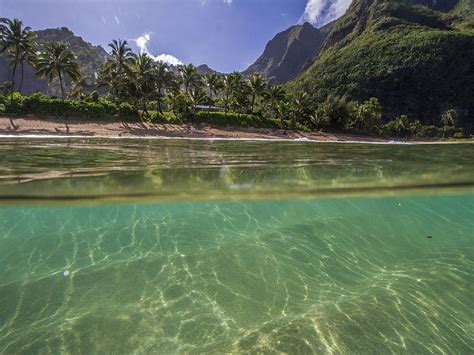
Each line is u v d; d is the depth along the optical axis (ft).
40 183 18.34
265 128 135.23
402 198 27.76
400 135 203.10
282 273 16.85
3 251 18.60
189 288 14.82
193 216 25.95
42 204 22.12
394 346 11.63
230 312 13.12
